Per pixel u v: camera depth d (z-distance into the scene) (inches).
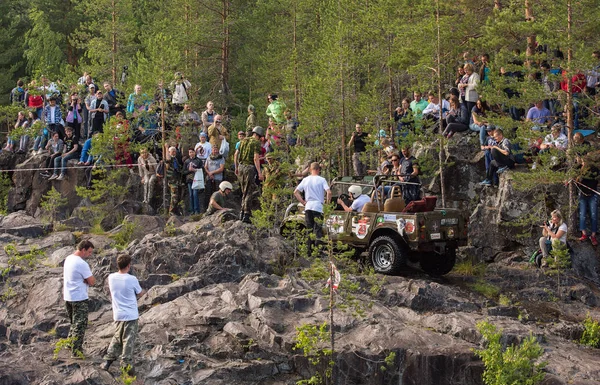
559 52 774.5
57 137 931.3
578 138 687.1
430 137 822.5
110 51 1330.0
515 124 714.8
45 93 1010.1
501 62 719.1
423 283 582.6
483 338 485.4
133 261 609.0
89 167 868.0
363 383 471.8
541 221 715.4
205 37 1318.9
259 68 1252.5
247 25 1352.1
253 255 614.2
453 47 895.1
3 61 1632.6
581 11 692.7
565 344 516.7
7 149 1058.1
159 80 856.3
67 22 1620.3
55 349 460.4
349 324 506.9
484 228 746.2
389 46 996.6
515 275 677.3
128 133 865.5
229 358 478.3
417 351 473.1
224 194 777.6
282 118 914.7
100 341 490.6
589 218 711.1
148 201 847.7
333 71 906.1
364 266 641.0
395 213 615.8
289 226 657.0
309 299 534.6
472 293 617.9
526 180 686.5
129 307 442.3
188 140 929.5
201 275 584.4
